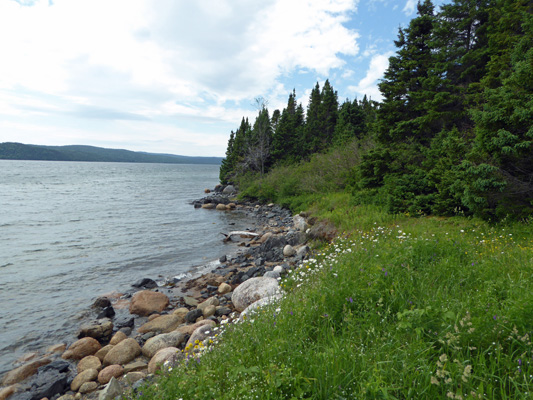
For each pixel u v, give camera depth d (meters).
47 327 8.77
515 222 8.55
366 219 13.28
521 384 2.31
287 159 52.38
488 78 13.41
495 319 3.07
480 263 5.29
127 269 14.08
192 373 3.65
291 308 4.68
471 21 16.67
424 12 17.61
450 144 11.53
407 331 3.41
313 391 2.78
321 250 11.35
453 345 2.85
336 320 4.09
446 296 4.05
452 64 15.98
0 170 110.31
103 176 97.38
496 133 8.53
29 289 11.52
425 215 12.55
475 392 2.31
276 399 2.73
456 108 16.12
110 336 8.43
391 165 16.17
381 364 2.88
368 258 6.08
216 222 26.64
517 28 13.66
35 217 25.89
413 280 4.66
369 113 47.97
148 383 4.20
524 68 8.26
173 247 18.02
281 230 22.12
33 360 7.26
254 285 9.59
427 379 2.55
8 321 9.08
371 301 4.10
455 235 7.79
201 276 13.31
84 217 26.67
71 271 13.57
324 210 19.42
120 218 26.73
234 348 4.07
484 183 8.47
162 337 7.66
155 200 41.22
